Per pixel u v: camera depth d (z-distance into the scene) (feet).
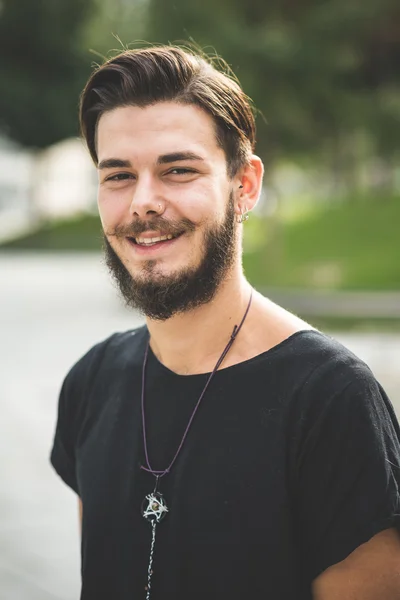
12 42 97.40
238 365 4.59
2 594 10.80
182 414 4.65
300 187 128.36
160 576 4.44
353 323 36.27
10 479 15.39
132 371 5.09
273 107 47.16
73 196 150.20
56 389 23.11
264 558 4.25
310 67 46.09
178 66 4.55
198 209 4.48
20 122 98.78
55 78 100.37
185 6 46.01
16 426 19.12
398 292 40.68
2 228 130.11
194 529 4.36
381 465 4.20
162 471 4.58
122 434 4.90
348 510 4.19
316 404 4.32
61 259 83.35
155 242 4.53
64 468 5.55
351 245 53.98
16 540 12.66
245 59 45.09
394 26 51.93
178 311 4.60
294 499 4.34
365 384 4.33
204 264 4.54
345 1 48.06
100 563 4.74
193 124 4.51
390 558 4.22
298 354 4.50
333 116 49.83
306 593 4.38
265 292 40.60
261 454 4.34
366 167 77.20
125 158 4.53
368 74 56.49
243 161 4.76
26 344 31.35
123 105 4.57
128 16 77.36
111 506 4.75
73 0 94.99
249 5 50.62
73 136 101.24
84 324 36.81
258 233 73.05
